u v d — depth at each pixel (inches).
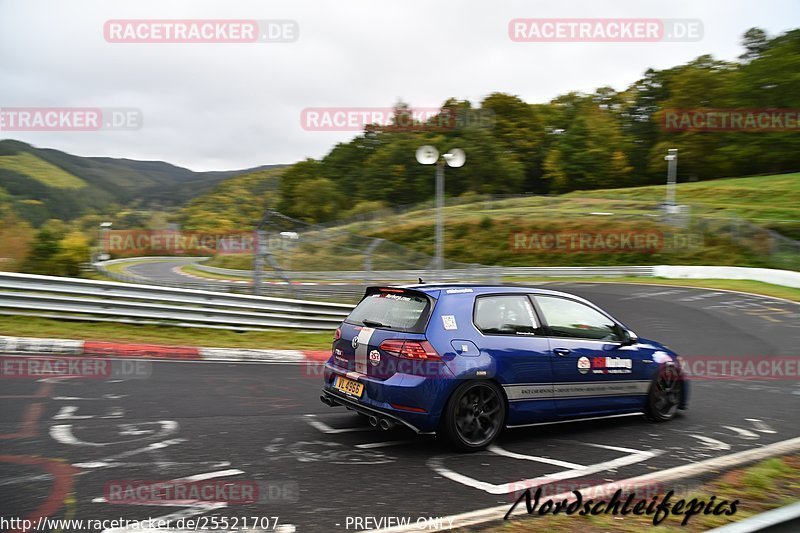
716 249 1534.2
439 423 197.8
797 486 164.6
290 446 203.3
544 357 217.2
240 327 464.8
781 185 2181.3
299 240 848.3
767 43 3270.2
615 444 216.4
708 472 178.4
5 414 229.1
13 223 641.0
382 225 1891.0
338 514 146.6
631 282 1170.6
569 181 3250.5
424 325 201.0
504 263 1641.2
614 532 134.3
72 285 429.1
